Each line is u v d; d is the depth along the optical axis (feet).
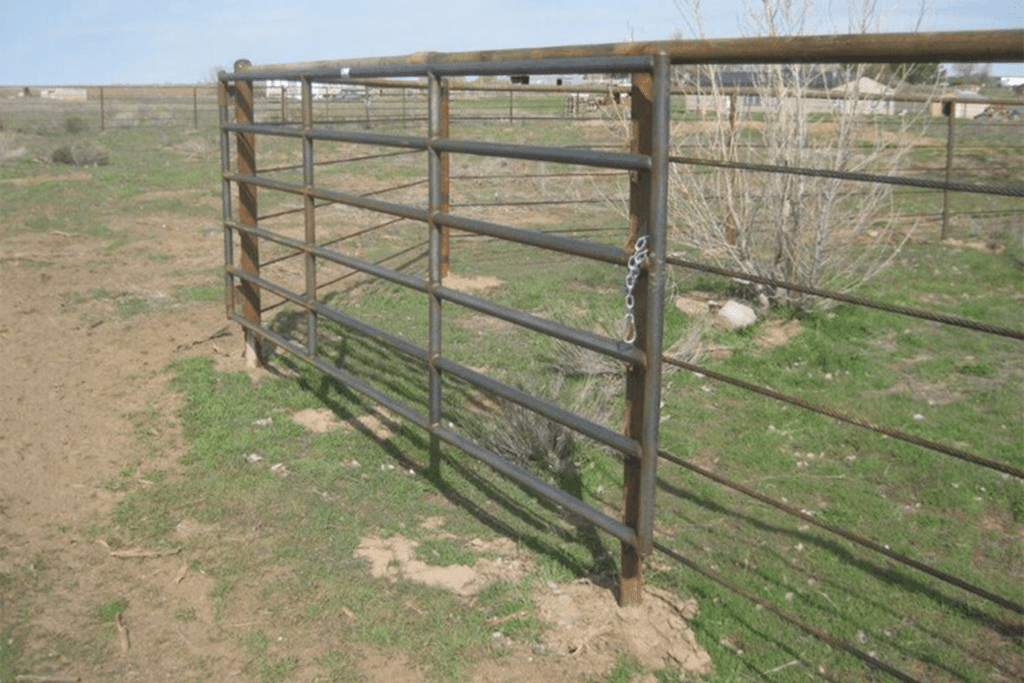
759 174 28.07
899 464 17.97
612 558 14.73
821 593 13.73
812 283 26.76
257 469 18.22
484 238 41.22
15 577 14.70
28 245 39.68
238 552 15.25
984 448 18.52
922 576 14.16
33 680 12.30
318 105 115.34
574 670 12.15
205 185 61.57
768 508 16.29
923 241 37.93
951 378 22.56
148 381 22.84
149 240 41.65
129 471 18.19
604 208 48.67
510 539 15.51
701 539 15.28
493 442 18.70
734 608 13.25
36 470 18.24
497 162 68.18
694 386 21.84
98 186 59.41
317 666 12.41
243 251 23.16
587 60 12.04
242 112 22.94
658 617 13.15
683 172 29.94
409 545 15.34
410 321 27.94
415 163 72.49
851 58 9.46
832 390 21.68
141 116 137.49
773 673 11.95
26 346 25.48
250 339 23.56
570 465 17.98
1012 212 42.24
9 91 184.03
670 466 18.01
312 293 19.84
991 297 29.84
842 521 15.84
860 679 11.85
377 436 19.62
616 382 21.89
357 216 48.47
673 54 11.05
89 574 14.82
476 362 23.80
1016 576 14.26
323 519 16.17
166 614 13.73
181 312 29.04
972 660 12.26
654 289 11.45
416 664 12.36
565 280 32.76
